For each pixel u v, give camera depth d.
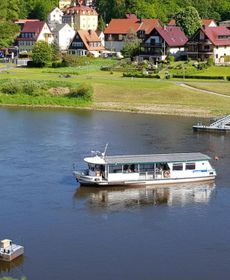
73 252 51.81
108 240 54.16
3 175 71.56
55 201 63.44
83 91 125.06
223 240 54.19
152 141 90.31
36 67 162.88
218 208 61.84
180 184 69.62
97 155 74.94
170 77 139.00
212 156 81.62
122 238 54.56
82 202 63.34
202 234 55.44
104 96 125.62
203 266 49.62
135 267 49.41
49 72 151.12
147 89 127.00
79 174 68.00
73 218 59.00
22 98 126.19
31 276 47.97
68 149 84.31
